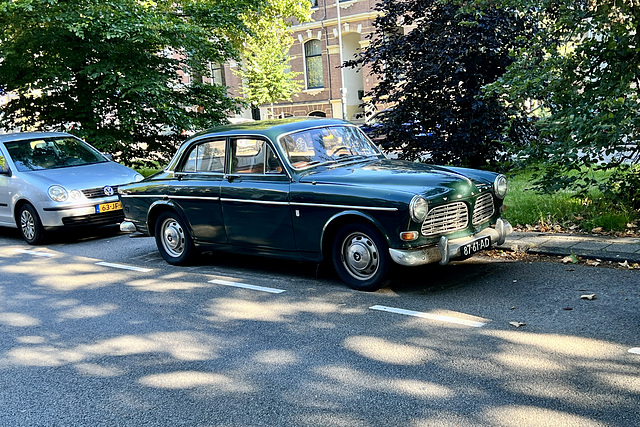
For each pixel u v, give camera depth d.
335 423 3.79
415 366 4.51
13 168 10.81
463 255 6.16
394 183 6.28
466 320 5.33
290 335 5.36
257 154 7.04
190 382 4.56
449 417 3.74
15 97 16.39
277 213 6.80
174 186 7.87
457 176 6.47
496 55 11.41
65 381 4.75
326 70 40.56
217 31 17.08
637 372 4.12
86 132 15.04
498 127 11.79
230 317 5.97
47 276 8.24
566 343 4.68
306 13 29.34
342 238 6.44
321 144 7.14
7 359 5.32
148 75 14.90
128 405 4.26
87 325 6.07
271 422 3.87
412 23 12.38
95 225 10.41
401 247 5.97
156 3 16.53
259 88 35.31
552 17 8.14
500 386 4.07
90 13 13.89
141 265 8.45
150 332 5.72
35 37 14.38
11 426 4.09
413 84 11.91
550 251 7.09
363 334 5.23
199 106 16.88
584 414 3.64
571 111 7.48
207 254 8.74
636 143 7.45
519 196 9.99
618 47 7.25
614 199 8.27
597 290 5.79
